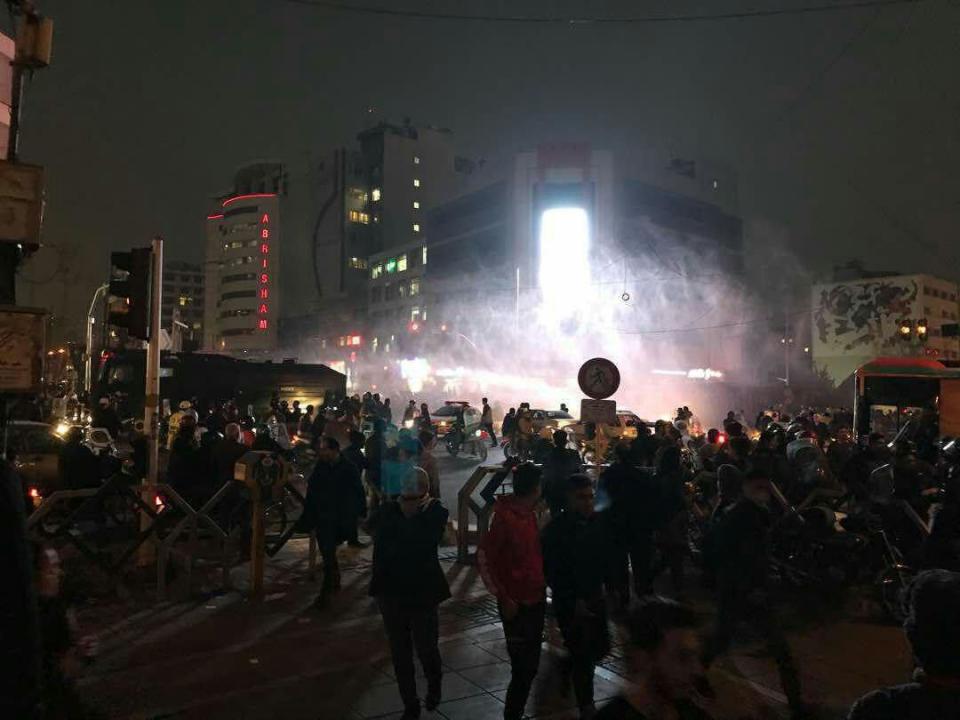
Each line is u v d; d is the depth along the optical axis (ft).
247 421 69.41
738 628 22.21
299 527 24.68
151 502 26.02
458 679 18.17
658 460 27.53
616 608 24.08
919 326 84.38
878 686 17.95
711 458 34.58
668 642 8.16
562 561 15.60
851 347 245.24
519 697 14.92
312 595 25.71
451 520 42.09
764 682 18.15
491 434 84.94
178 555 26.94
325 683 17.76
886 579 24.35
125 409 98.63
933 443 47.55
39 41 16.97
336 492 24.53
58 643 9.37
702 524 31.27
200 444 36.06
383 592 16.02
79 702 9.65
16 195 13.71
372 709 16.34
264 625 22.22
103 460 42.16
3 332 13.64
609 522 23.71
